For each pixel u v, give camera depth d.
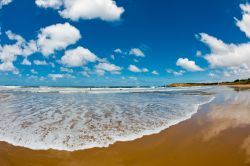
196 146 7.23
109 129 8.96
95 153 6.45
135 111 13.73
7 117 11.01
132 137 8.01
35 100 19.73
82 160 5.98
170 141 7.68
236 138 8.09
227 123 10.56
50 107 14.88
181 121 10.91
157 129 9.20
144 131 8.83
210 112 13.81
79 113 12.59
